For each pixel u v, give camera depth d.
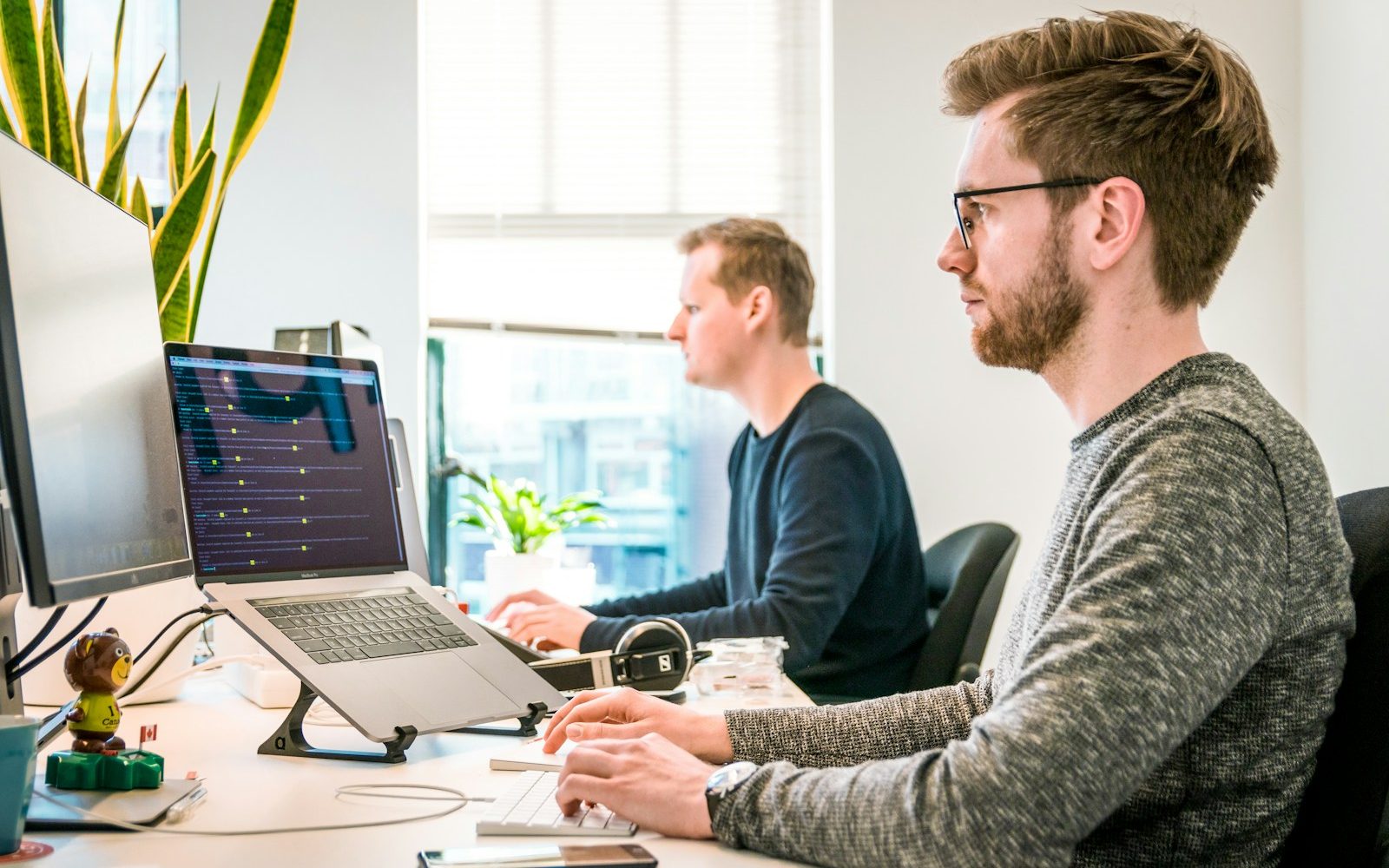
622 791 0.89
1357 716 0.90
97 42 3.12
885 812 0.78
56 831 0.85
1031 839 0.74
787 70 3.21
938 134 3.10
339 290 3.11
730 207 3.21
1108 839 0.88
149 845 0.82
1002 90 1.01
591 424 3.31
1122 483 0.84
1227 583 0.78
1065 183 0.95
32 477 0.80
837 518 1.95
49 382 0.85
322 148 3.12
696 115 3.22
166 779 0.98
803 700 1.51
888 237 3.09
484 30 3.21
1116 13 1.00
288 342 1.89
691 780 0.89
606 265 3.22
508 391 3.29
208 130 1.66
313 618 1.16
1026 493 3.07
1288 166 3.03
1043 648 0.80
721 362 2.21
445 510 3.27
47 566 0.80
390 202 3.12
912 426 3.08
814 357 3.21
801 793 0.83
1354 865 0.89
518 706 1.18
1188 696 0.76
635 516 3.33
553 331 3.22
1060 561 0.89
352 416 1.34
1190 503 0.80
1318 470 0.87
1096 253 0.94
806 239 3.21
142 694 1.37
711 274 2.20
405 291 3.12
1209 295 0.96
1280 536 0.82
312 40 3.12
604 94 3.21
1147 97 0.94
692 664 1.62
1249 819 0.86
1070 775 0.74
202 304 3.09
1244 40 3.04
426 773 1.05
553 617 1.89
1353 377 2.77
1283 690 0.84
